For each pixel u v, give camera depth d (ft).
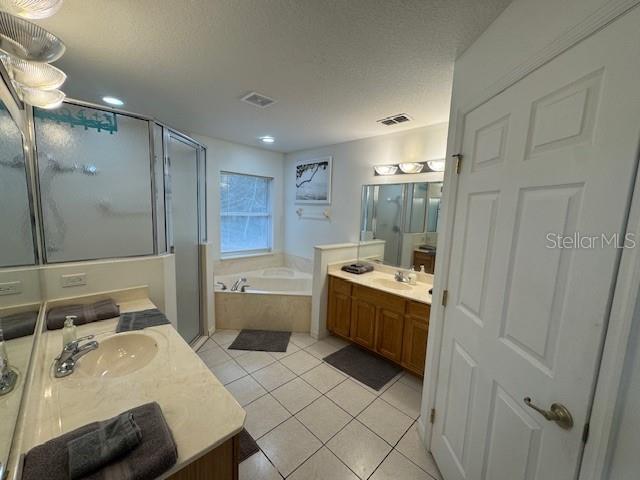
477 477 3.80
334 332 9.85
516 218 3.22
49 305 5.20
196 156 9.07
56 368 3.67
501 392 3.41
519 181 3.18
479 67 4.15
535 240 2.93
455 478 4.33
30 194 4.90
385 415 6.37
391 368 8.24
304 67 5.44
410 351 7.61
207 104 7.52
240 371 7.89
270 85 6.29
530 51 3.08
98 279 5.82
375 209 10.61
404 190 9.65
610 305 2.13
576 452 2.38
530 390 2.92
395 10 3.80
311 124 9.15
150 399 3.20
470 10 3.69
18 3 2.40
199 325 9.67
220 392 3.34
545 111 2.84
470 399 4.04
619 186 2.09
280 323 10.39
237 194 13.33
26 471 2.23
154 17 4.03
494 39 3.79
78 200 5.83
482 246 3.87
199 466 2.68
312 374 7.84
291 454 5.26
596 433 2.22
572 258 2.49
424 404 5.68
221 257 12.87
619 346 2.05
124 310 5.66
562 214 2.60
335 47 4.74
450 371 4.67
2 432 2.51
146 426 2.70
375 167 10.39
